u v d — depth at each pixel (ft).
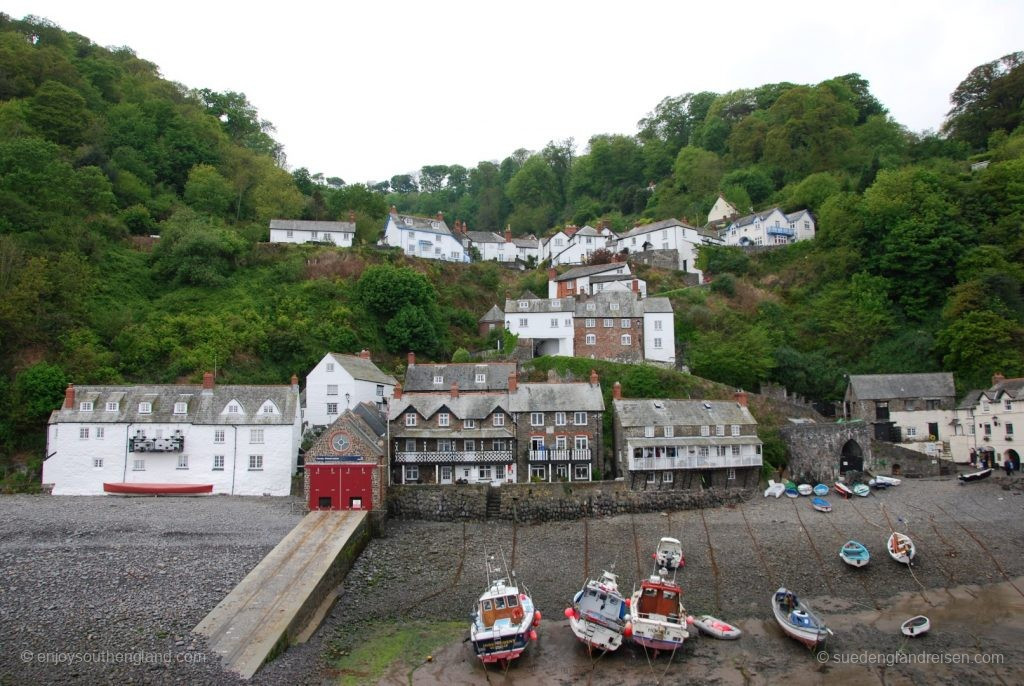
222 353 244.63
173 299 269.44
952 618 125.59
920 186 309.01
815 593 137.59
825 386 267.59
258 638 112.06
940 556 151.43
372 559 156.46
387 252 328.90
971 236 290.56
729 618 128.06
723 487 202.18
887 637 119.24
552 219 530.27
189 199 337.31
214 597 125.80
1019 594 134.21
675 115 583.17
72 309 233.14
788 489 198.90
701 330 296.71
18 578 132.26
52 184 266.36
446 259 377.30
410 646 117.80
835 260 317.63
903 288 293.84
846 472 214.48
